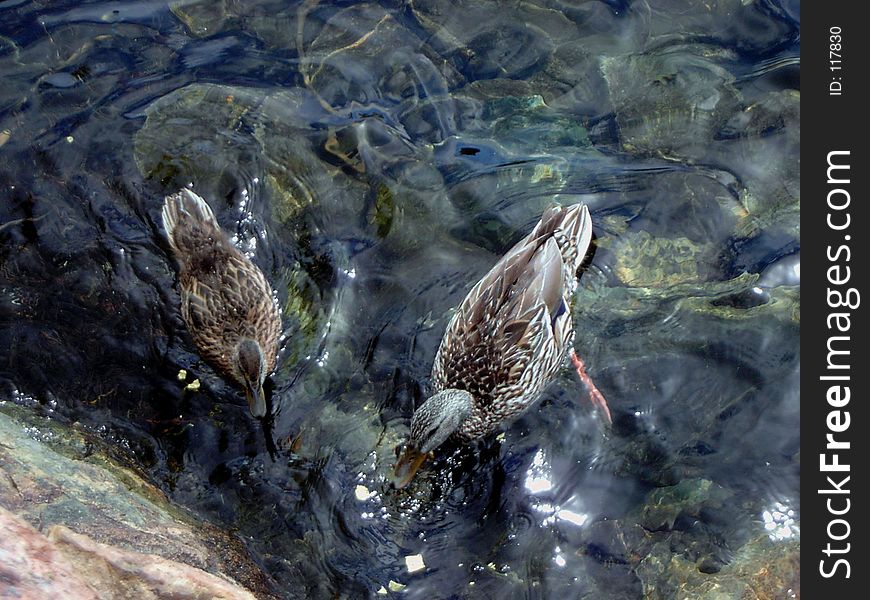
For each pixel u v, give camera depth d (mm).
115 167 1861
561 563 1526
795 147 1869
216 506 1538
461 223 1829
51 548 1231
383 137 1901
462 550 1542
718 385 1682
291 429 1638
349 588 1491
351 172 1868
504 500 1591
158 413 1638
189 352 1718
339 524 1551
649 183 1852
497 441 1661
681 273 1778
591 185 1854
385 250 1806
